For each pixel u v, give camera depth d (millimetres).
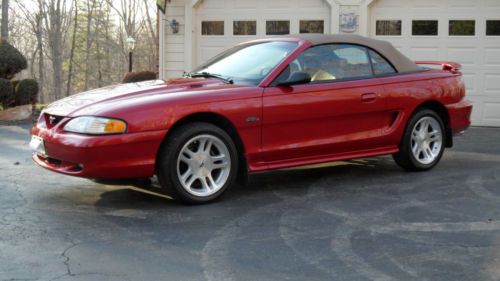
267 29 12000
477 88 11023
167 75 12445
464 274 3441
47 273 3424
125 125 4605
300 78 5199
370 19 11398
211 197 5027
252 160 5234
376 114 5926
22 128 10883
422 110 6328
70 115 4770
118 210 4832
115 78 38969
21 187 5648
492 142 8906
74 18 37562
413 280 3354
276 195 5395
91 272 3449
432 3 11086
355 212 4793
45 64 41312
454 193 5469
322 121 5559
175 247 3910
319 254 3777
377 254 3779
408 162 6316
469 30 10984
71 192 5453
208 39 12289
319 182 5961
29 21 35812
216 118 5078
